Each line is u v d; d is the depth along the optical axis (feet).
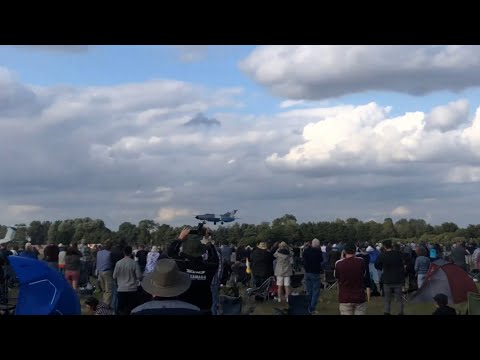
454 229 297.53
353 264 36.88
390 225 276.82
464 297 43.11
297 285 59.36
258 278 59.72
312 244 51.31
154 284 15.60
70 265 56.54
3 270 44.62
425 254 61.57
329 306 55.67
